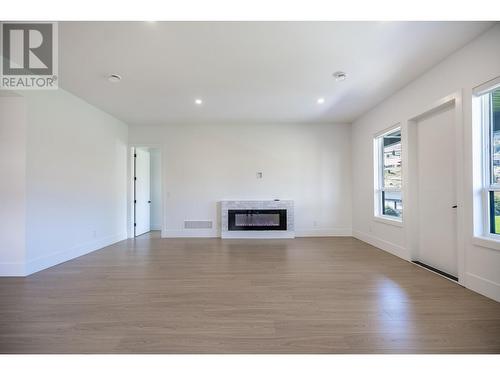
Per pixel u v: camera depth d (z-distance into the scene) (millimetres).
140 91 4027
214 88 3912
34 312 2277
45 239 3635
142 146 6109
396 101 4141
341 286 2893
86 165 4547
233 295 2656
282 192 6113
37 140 3494
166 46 2738
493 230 2660
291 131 6121
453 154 3152
